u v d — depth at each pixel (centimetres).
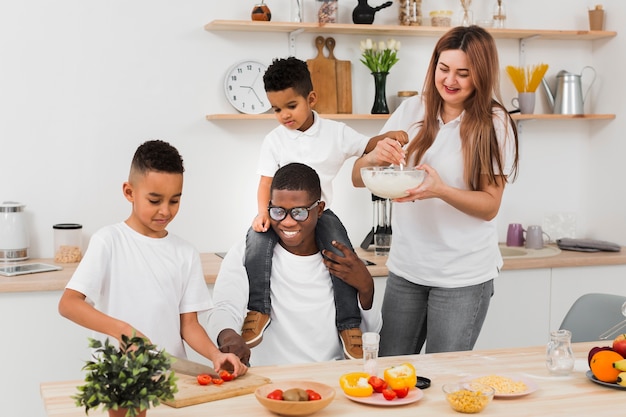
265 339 228
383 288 342
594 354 191
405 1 385
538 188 423
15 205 342
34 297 303
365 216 396
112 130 361
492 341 361
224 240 379
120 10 358
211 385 181
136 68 362
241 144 378
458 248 257
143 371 148
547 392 182
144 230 216
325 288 228
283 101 289
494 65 246
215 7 370
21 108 349
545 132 422
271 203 218
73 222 359
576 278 371
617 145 408
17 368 304
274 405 162
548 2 418
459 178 254
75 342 309
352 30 375
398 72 397
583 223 429
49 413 165
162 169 203
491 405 173
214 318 220
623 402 176
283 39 380
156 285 212
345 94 382
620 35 405
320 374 194
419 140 260
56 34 351
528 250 393
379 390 178
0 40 344
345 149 304
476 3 410
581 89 412
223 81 373
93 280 206
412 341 273
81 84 356
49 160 354
